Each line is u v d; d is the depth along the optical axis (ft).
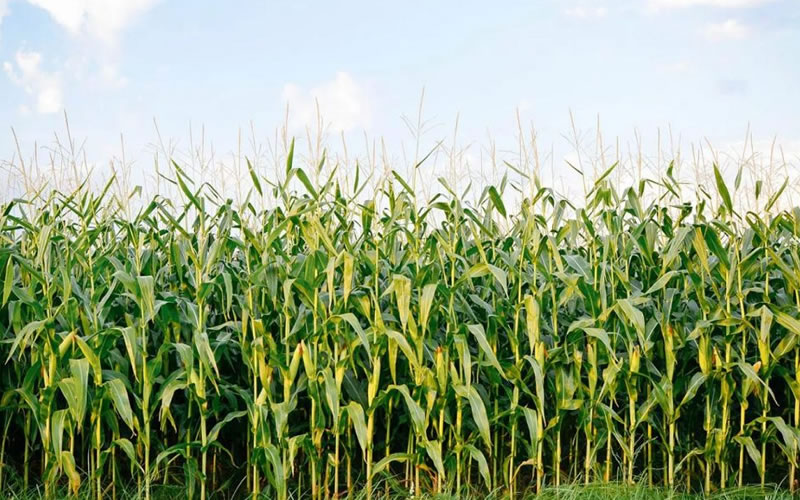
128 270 16.98
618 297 16.65
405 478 16.75
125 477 16.96
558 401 15.92
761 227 16.31
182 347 14.25
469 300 17.39
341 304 14.82
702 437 18.43
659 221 17.15
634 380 15.87
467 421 16.01
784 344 16.01
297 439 14.60
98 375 14.10
